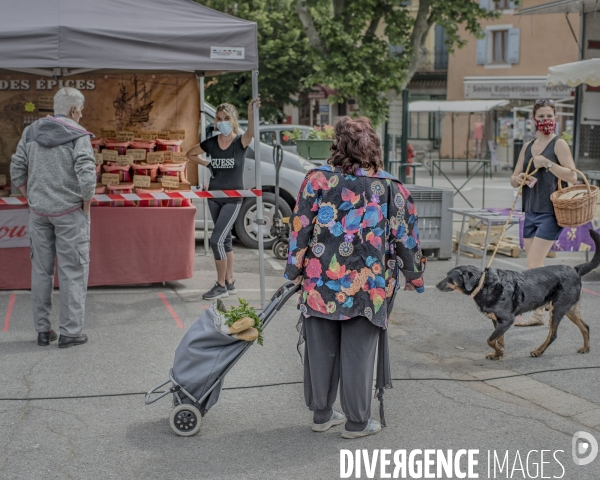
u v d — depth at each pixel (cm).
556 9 1165
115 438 427
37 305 593
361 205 400
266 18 2864
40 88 827
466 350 606
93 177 568
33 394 492
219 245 745
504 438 433
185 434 430
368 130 407
